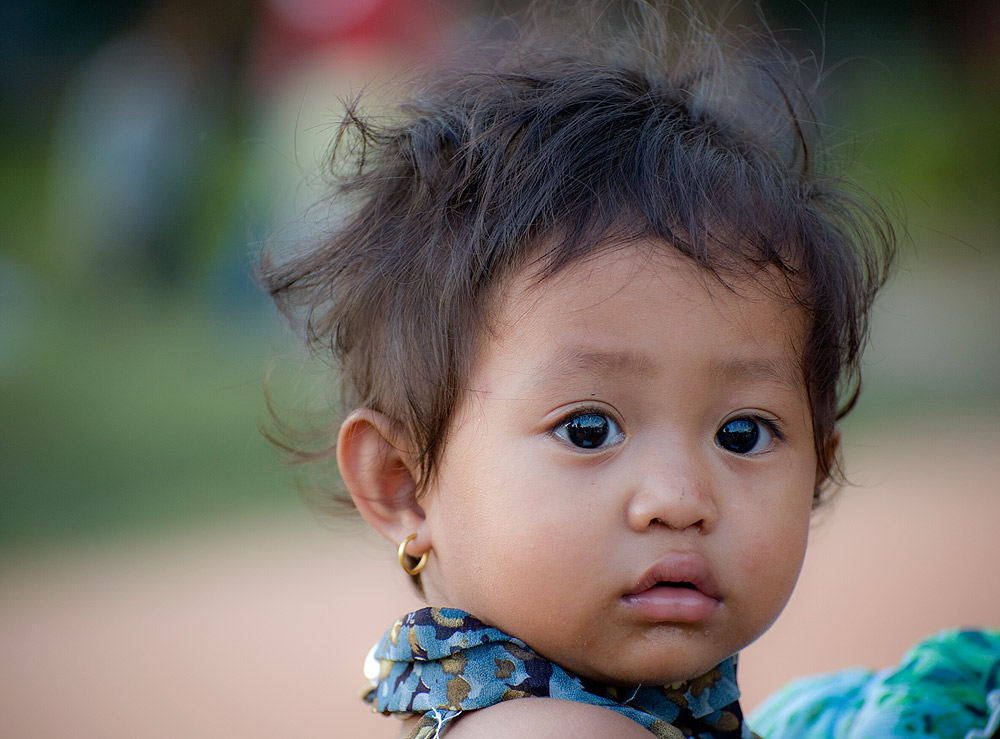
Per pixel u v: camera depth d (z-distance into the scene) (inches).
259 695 228.8
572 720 78.2
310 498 192.9
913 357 502.6
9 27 1074.7
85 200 682.8
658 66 115.7
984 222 724.0
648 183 91.4
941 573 267.1
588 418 84.4
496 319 87.9
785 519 86.3
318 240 116.2
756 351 87.4
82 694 231.5
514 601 83.8
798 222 95.7
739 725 88.9
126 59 719.1
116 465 395.2
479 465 86.8
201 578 296.2
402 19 609.0
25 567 309.1
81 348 561.3
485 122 99.6
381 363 97.4
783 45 149.2
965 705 94.0
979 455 363.6
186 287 635.5
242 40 720.3
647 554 81.8
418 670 85.9
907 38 850.1
